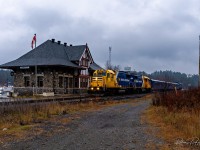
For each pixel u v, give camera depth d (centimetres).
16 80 5138
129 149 1088
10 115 1797
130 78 4941
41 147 1132
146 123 1764
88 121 1877
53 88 4494
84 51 5694
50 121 1834
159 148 1105
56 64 4703
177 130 1445
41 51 5378
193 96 2189
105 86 4022
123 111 2488
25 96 3928
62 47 5766
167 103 2383
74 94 4578
